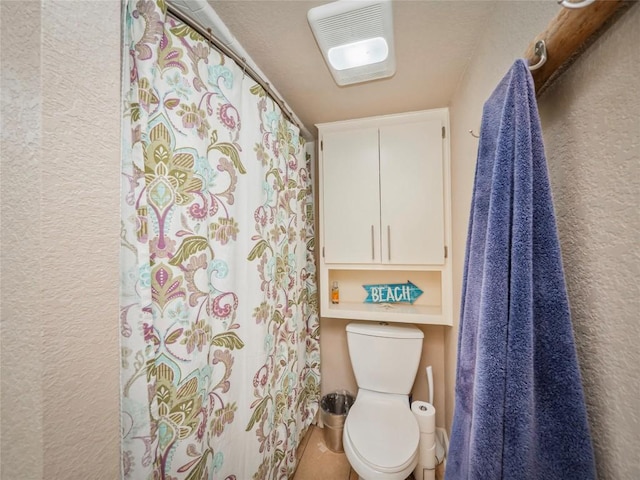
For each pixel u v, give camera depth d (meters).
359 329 1.58
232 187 0.88
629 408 0.34
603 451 0.38
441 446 1.53
